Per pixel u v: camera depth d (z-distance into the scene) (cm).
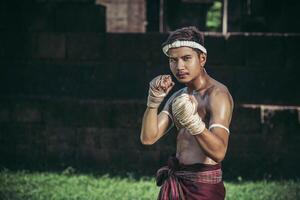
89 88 1200
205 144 411
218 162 425
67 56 1199
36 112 1165
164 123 475
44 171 1103
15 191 923
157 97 443
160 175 470
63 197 888
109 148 1147
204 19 1423
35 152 1170
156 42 1173
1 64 1216
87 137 1151
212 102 438
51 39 1202
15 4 1212
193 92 456
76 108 1152
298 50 1145
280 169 1106
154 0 1409
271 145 1109
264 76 1155
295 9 1197
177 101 407
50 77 1209
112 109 1141
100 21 1210
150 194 920
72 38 1197
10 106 1170
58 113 1158
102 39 1188
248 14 1302
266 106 1111
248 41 1152
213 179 448
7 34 1209
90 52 1195
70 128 1156
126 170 1128
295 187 986
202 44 443
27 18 1213
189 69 436
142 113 1133
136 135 1137
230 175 1095
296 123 1102
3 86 1218
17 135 1173
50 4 1209
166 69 1174
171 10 1395
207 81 453
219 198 450
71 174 1081
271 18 1224
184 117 405
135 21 1329
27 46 1208
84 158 1155
